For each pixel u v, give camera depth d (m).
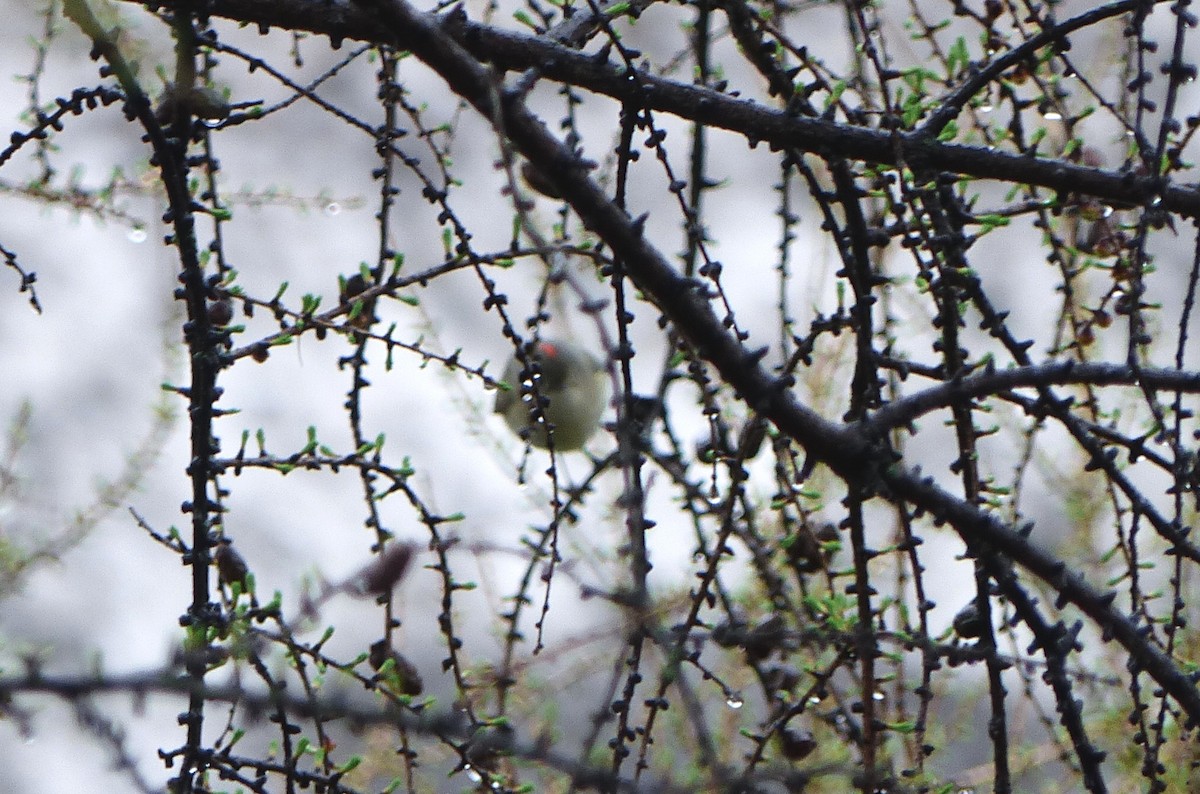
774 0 6.05
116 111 12.49
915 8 5.84
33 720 3.28
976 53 11.36
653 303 4.91
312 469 4.81
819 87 5.07
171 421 7.62
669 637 4.11
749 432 4.56
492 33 4.95
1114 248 5.68
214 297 4.77
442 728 3.34
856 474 4.45
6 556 6.99
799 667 5.68
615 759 4.43
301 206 6.93
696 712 3.83
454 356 4.90
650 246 4.23
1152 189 4.92
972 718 8.80
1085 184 5.10
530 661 4.57
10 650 3.29
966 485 5.00
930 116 5.14
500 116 3.89
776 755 5.32
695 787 3.57
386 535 4.88
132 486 7.52
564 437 9.04
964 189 5.38
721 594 4.67
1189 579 8.77
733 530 4.77
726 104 4.97
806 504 5.88
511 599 4.73
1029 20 5.58
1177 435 4.58
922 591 4.63
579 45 5.46
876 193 5.12
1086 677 4.71
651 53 11.73
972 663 4.61
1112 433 4.77
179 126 4.67
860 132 5.00
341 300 4.95
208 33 4.77
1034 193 5.64
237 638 4.27
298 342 5.33
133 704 3.18
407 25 4.05
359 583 4.67
